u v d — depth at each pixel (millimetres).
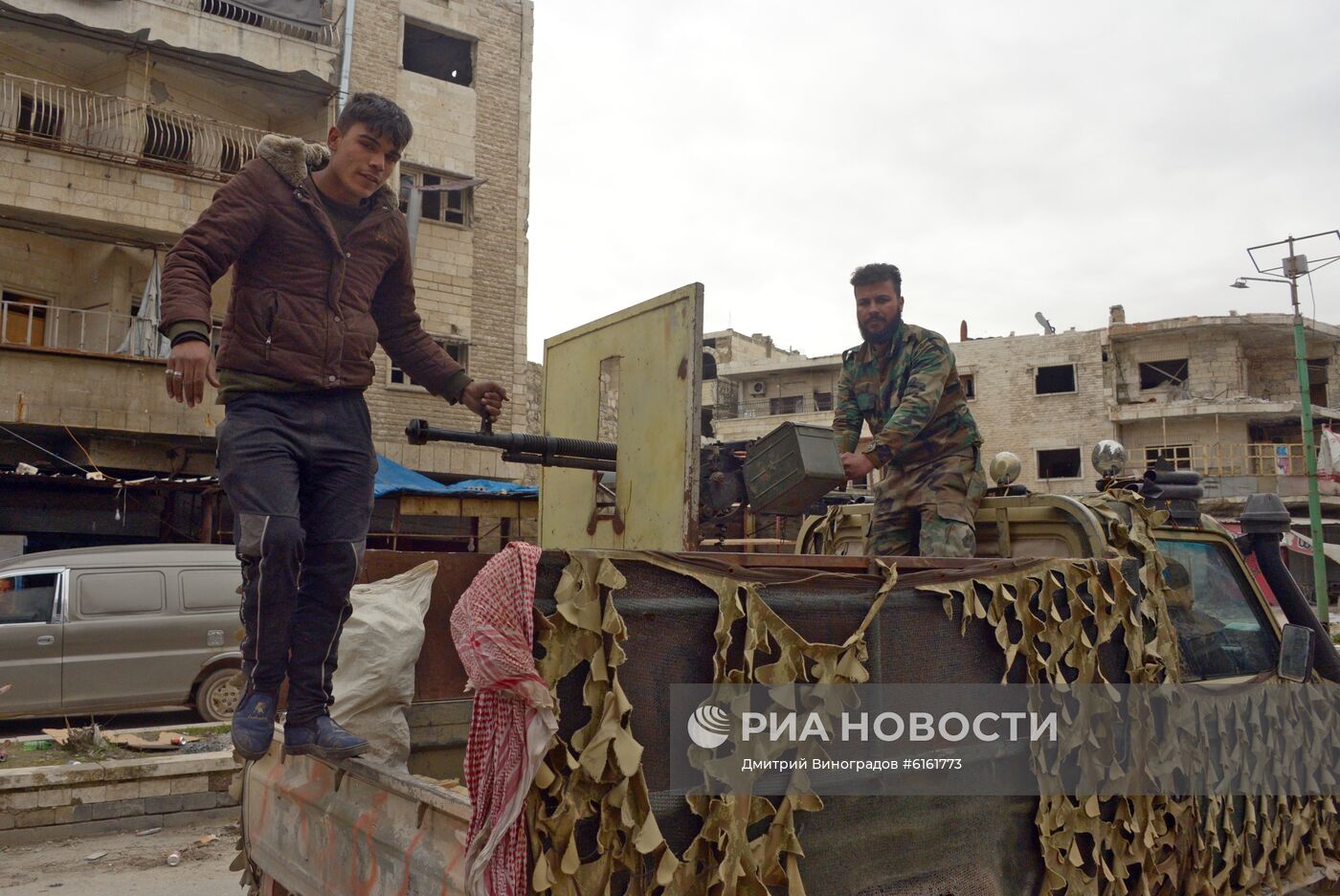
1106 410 36812
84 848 6074
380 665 2998
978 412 38781
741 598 2078
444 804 1999
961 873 2398
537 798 1765
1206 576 3449
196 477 15812
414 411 18469
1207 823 3047
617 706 1844
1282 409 34906
